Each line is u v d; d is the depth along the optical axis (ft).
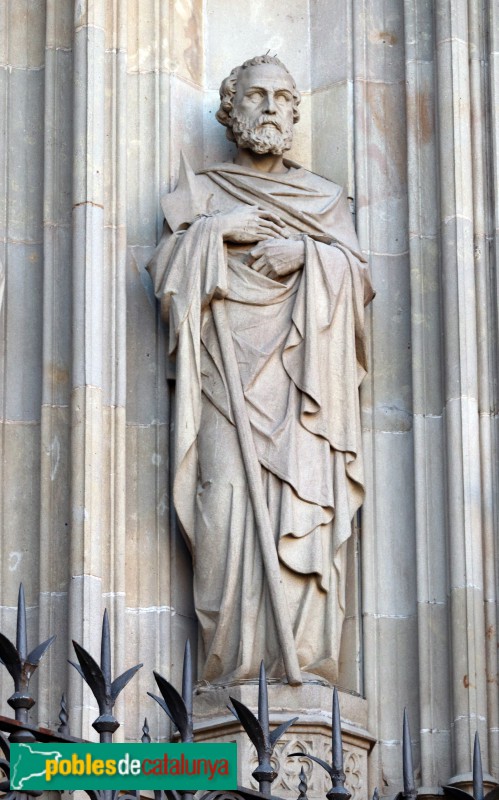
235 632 31.14
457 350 32.53
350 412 32.32
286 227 33.27
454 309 32.76
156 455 32.78
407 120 34.47
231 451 31.76
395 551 32.68
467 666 30.94
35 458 32.48
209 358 32.30
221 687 30.83
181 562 32.42
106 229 33.14
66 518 31.81
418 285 33.55
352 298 32.76
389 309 33.91
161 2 35.22
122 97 33.99
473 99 34.06
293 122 34.27
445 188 33.50
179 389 32.12
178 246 32.76
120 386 32.42
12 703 22.68
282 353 32.19
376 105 35.06
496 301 32.91
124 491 32.04
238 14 36.19
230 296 32.50
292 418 31.89
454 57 34.06
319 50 35.78
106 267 32.94
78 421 31.78
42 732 22.90
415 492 32.50
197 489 31.94
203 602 31.48
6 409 32.76
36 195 33.96
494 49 34.17
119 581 31.50
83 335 32.22
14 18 35.01
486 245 33.35
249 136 33.78
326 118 35.27
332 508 31.76
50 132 33.91
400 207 34.42
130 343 33.30
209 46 35.94
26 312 33.32
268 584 31.01
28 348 33.12
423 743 31.17
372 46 35.45
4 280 32.91
